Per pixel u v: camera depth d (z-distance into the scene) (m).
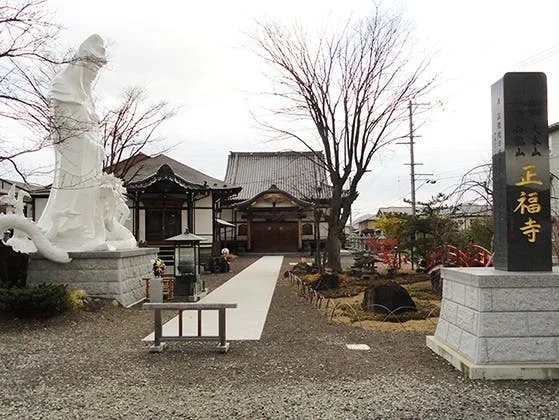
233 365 6.46
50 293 9.70
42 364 6.62
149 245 26.48
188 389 5.45
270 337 8.22
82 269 11.78
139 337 8.37
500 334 5.82
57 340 8.15
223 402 5.02
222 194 29.19
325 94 20.81
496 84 6.60
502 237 6.43
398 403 4.94
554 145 24.38
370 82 20.67
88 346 7.69
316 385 5.56
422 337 8.13
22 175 9.75
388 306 10.31
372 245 26.09
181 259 13.47
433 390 5.32
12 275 10.69
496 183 6.64
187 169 31.67
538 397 5.07
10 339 8.23
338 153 17.88
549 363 5.77
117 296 11.70
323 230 39.12
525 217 6.23
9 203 11.52
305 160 45.00
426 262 18.20
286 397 5.16
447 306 6.97
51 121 9.77
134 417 4.64
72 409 4.87
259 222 39.09
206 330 8.84
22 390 5.49
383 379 5.76
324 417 4.60
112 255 11.80
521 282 5.87
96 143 13.26
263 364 6.50
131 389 5.47
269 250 38.97
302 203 37.69
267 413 4.71
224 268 22.55
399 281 16.25
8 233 14.52
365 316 9.90
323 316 10.30
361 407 4.85
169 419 4.59
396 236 20.42
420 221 17.55
